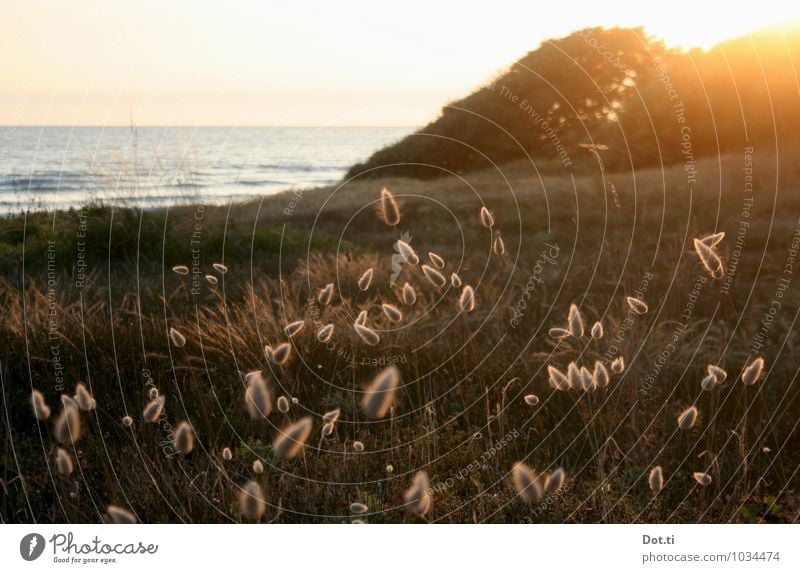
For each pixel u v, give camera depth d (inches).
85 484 119.8
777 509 118.7
